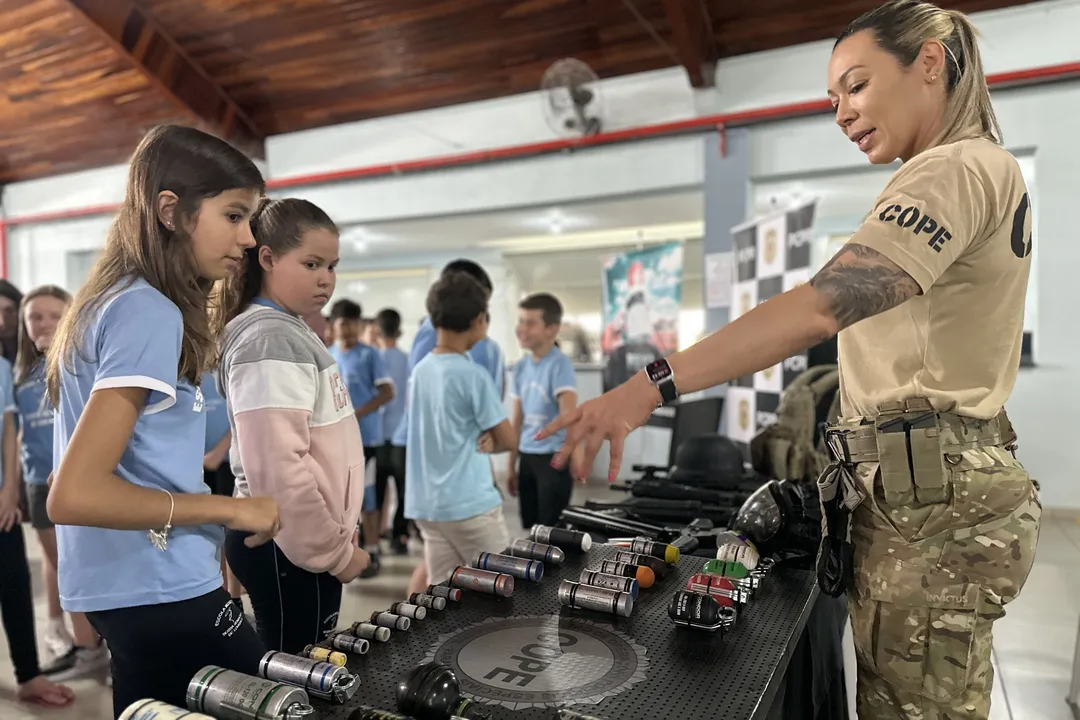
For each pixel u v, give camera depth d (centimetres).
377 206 542
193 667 94
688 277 767
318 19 446
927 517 83
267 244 132
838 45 90
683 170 446
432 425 197
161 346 86
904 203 73
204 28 464
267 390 122
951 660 83
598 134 459
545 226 661
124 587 90
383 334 429
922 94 85
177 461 93
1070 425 389
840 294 68
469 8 425
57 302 231
